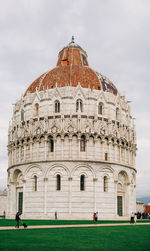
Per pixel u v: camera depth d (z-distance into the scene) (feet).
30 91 333.21
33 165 294.66
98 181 287.48
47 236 118.21
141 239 114.93
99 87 319.47
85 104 302.25
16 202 310.24
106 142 299.79
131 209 312.50
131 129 335.67
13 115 339.98
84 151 290.97
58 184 285.43
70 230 148.66
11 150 327.67
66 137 291.99
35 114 312.29
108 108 310.04
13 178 314.35
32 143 300.81
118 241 107.86
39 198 286.05
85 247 92.63
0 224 199.82
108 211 285.84
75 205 278.67
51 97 306.35
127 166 311.47
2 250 83.41
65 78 320.09
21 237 113.09
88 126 294.87
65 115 297.33
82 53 383.45
